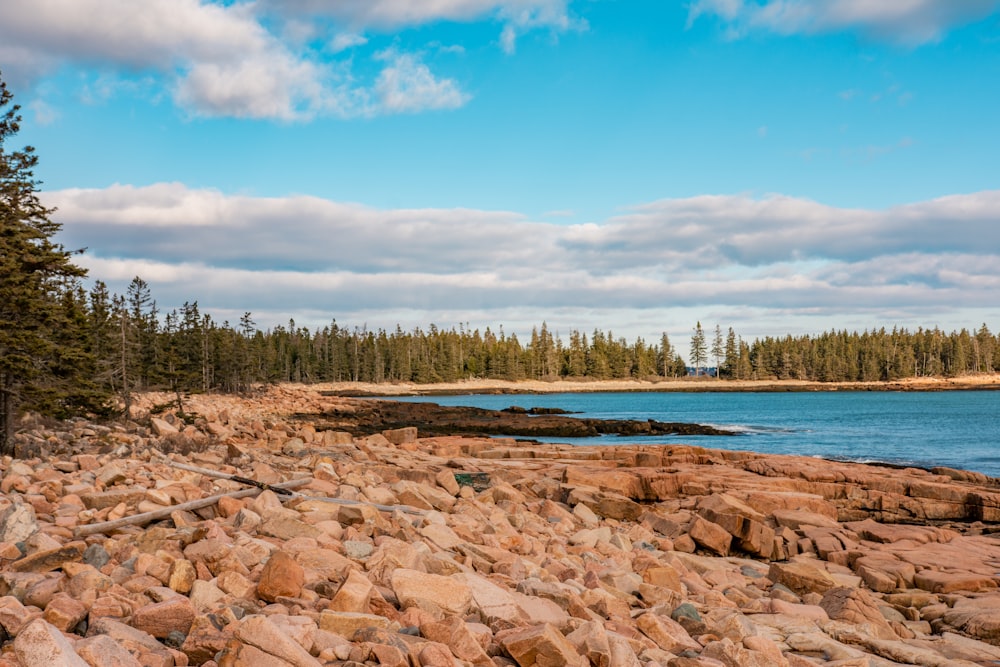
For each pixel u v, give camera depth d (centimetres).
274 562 747
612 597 962
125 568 769
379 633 635
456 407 8281
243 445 2614
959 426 6812
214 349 9694
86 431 2477
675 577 1207
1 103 2498
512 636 690
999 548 1766
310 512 1238
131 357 4712
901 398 13488
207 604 690
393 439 3603
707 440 5509
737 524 1809
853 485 2508
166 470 1468
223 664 548
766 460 3155
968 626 1184
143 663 543
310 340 17450
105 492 1144
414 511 1448
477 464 2978
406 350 17450
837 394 15938
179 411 3688
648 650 790
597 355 19562
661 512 2211
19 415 2269
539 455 3309
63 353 2444
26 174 2505
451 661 605
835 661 922
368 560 907
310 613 693
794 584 1380
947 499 2375
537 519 1822
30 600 656
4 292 2127
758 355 19662
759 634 937
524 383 18088
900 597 1356
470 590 820
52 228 2547
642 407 10931
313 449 2739
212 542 848
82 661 470
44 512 1055
